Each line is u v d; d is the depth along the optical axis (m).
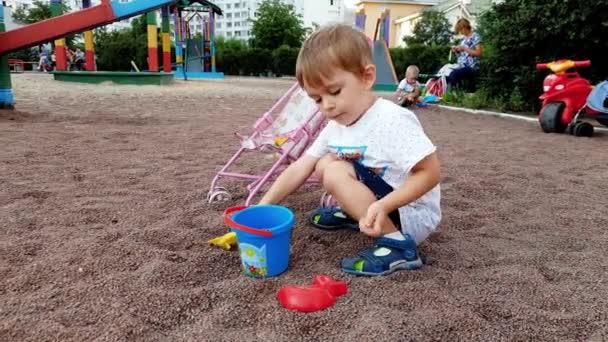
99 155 3.50
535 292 1.58
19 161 3.19
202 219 2.18
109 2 5.78
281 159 2.31
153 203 2.40
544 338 1.32
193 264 1.69
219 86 13.13
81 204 2.34
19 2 34.84
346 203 1.75
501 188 2.93
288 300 1.42
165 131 4.77
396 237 1.73
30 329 1.27
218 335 1.28
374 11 29.62
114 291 1.48
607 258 1.88
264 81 18.34
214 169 3.20
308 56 1.59
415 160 1.59
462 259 1.84
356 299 1.48
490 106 8.05
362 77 1.63
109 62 26.80
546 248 1.99
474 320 1.37
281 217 1.77
